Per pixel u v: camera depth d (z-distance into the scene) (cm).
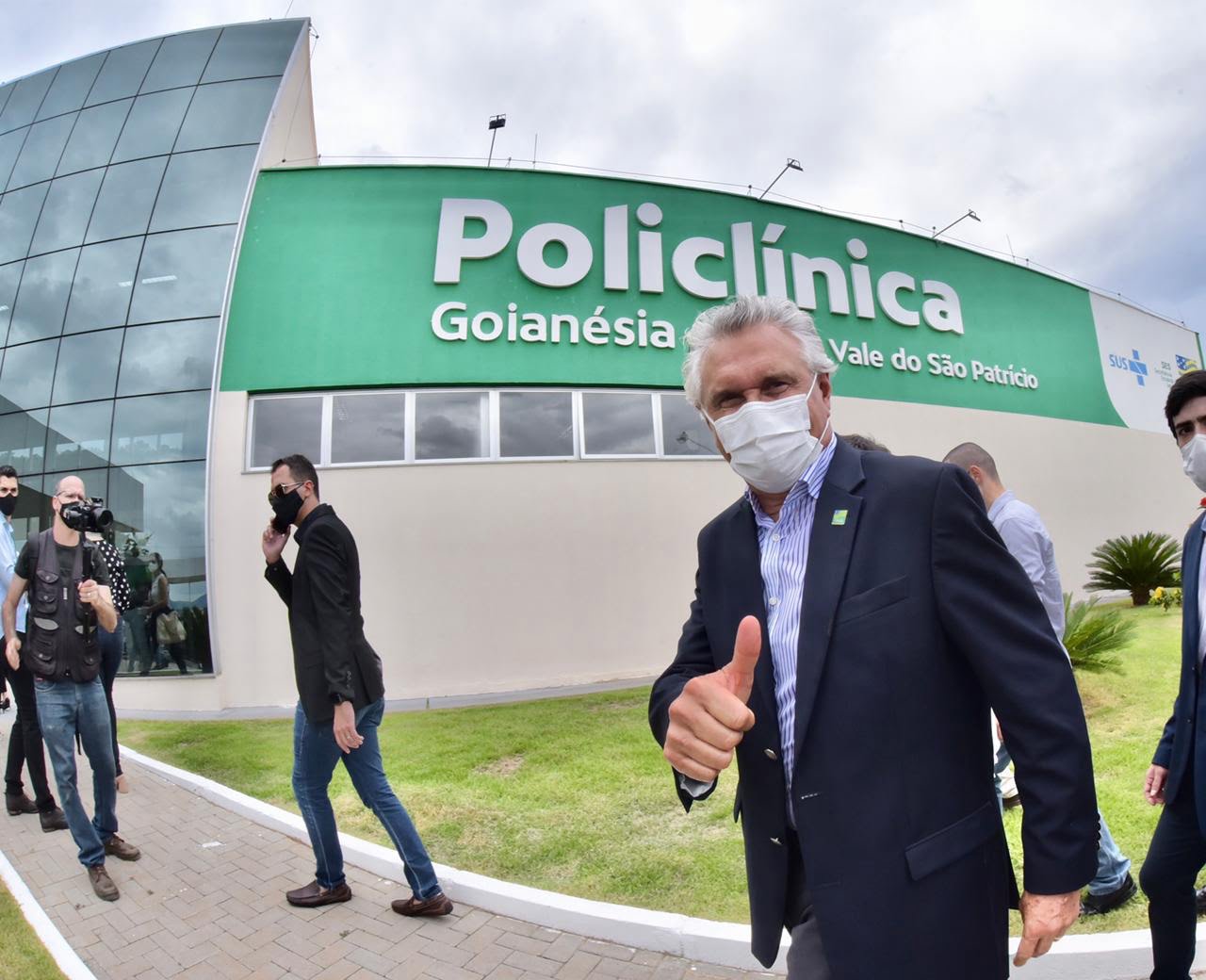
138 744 681
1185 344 1638
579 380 956
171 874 389
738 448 160
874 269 1155
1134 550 1156
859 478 154
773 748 150
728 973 282
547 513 919
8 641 411
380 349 924
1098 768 452
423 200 974
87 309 964
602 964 292
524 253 969
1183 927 221
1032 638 133
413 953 305
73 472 922
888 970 129
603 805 452
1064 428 1301
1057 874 123
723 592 170
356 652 322
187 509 881
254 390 905
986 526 142
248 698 850
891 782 135
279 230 952
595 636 911
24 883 374
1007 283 1299
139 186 996
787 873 151
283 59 1060
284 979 289
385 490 891
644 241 1012
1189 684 219
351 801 488
